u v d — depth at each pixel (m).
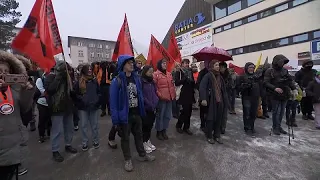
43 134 4.62
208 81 4.46
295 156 3.79
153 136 4.97
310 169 3.32
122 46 5.14
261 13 16.36
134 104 3.42
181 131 5.21
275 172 3.24
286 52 14.72
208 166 3.45
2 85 1.92
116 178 3.10
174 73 5.08
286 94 4.89
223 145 4.36
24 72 2.21
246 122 5.19
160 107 4.57
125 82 3.31
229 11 19.11
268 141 4.57
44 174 3.25
